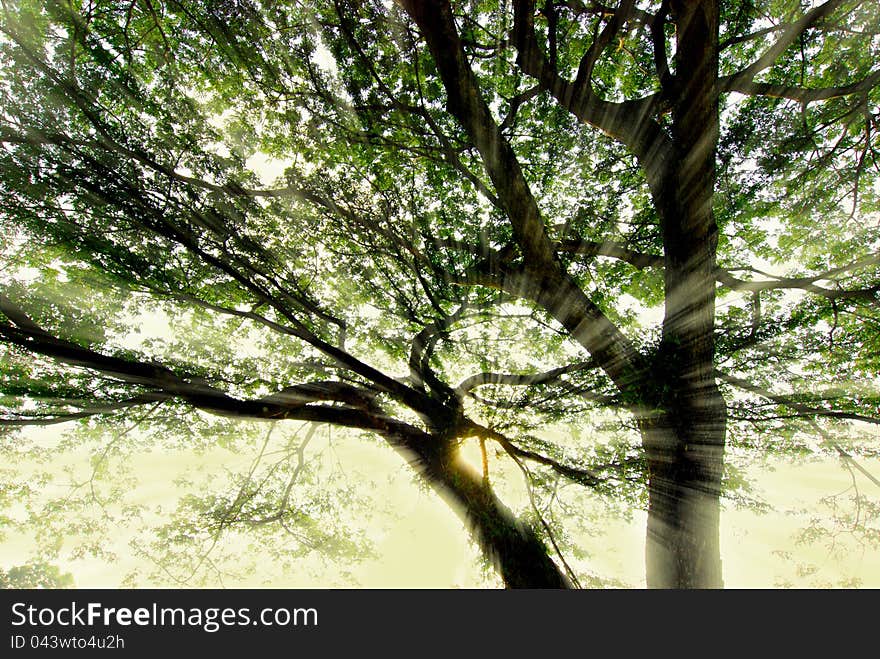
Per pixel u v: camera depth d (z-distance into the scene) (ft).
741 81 25.26
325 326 31.68
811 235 32.58
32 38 23.80
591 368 26.40
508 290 27.94
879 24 25.05
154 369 20.20
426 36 18.45
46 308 25.21
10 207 23.03
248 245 28.78
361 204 30.01
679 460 20.52
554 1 26.84
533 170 33.45
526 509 26.91
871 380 27.35
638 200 32.68
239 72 29.94
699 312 21.48
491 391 29.89
